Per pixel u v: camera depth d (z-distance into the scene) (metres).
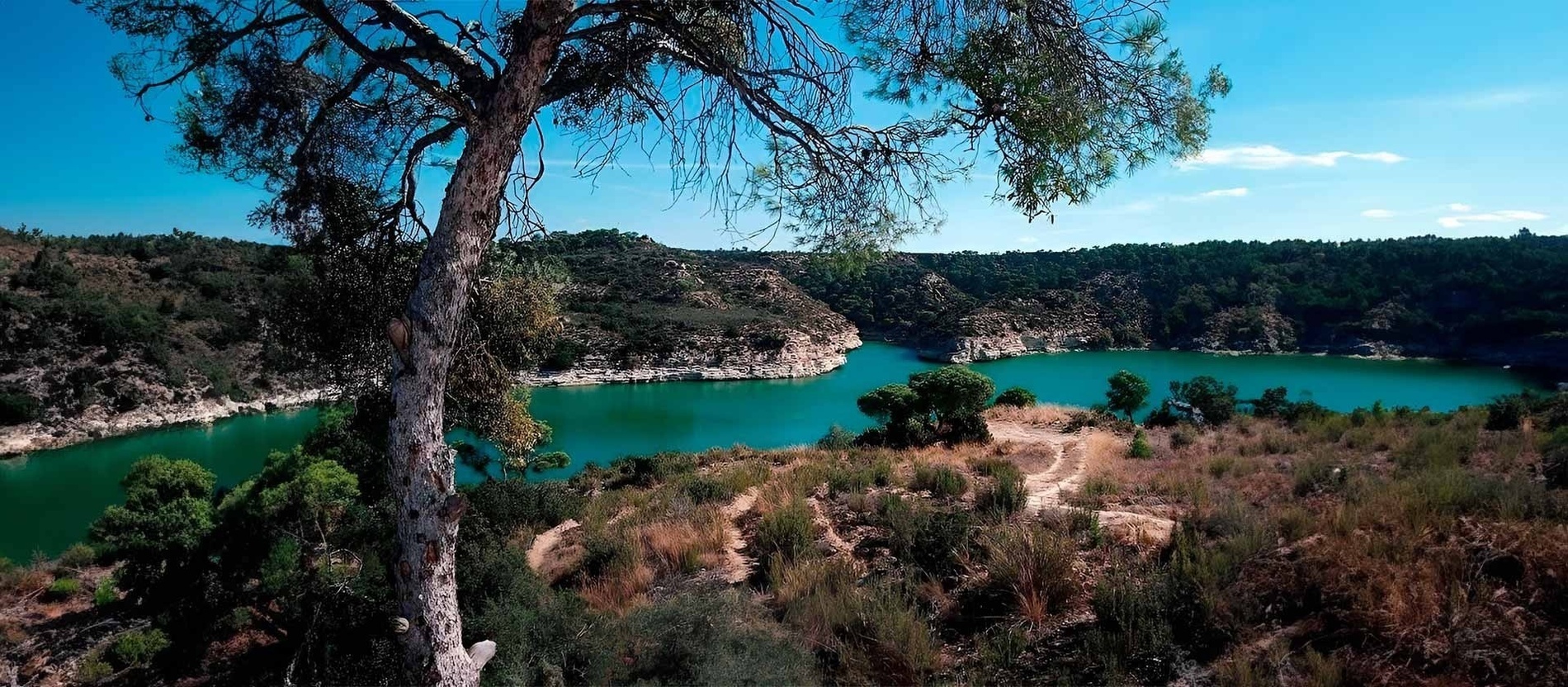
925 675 5.78
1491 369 69.31
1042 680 5.48
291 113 4.91
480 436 9.27
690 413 54.97
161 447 40.44
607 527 12.28
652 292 84.50
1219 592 5.81
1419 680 4.46
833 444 23.27
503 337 6.86
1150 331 96.56
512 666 5.66
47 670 9.68
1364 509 7.20
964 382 20.92
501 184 4.02
